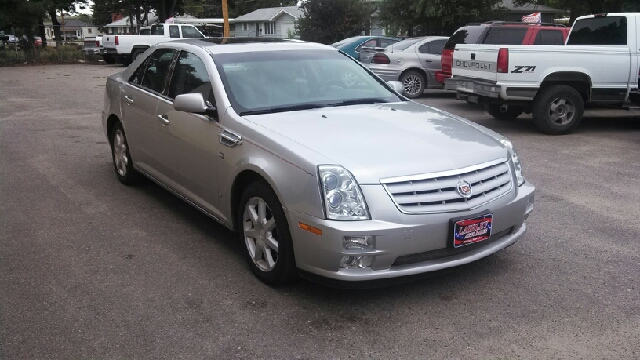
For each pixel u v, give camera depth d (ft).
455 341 11.35
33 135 32.07
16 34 105.60
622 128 34.45
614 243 16.34
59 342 11.28
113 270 14.56
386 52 50.11
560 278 14.10
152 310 12.53
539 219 18.37
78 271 14.49
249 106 15.25
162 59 19.21
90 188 21.79
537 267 14.74
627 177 23.36
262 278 13.76
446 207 12.17
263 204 13.46
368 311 12.51
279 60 17.21
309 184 12.02
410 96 50.29
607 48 31.30
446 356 10.85
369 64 51.16
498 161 13.51
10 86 59.21
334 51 18.81
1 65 97.96
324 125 14.15
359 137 13.39
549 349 11.07
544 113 31.78
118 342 11.28
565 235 16.96
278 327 11.85
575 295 13.21
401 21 91.61
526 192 14.17
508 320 12.12
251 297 13.12
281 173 12.64
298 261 12.51
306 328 11.81
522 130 33.99
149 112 18.66
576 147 29.07
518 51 30.94
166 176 18.29
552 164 25.61
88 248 15.98
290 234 12.60
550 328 11.80
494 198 13.06
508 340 11.37
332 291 13.41
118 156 22.20
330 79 17.29
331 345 11.19
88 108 42.93
